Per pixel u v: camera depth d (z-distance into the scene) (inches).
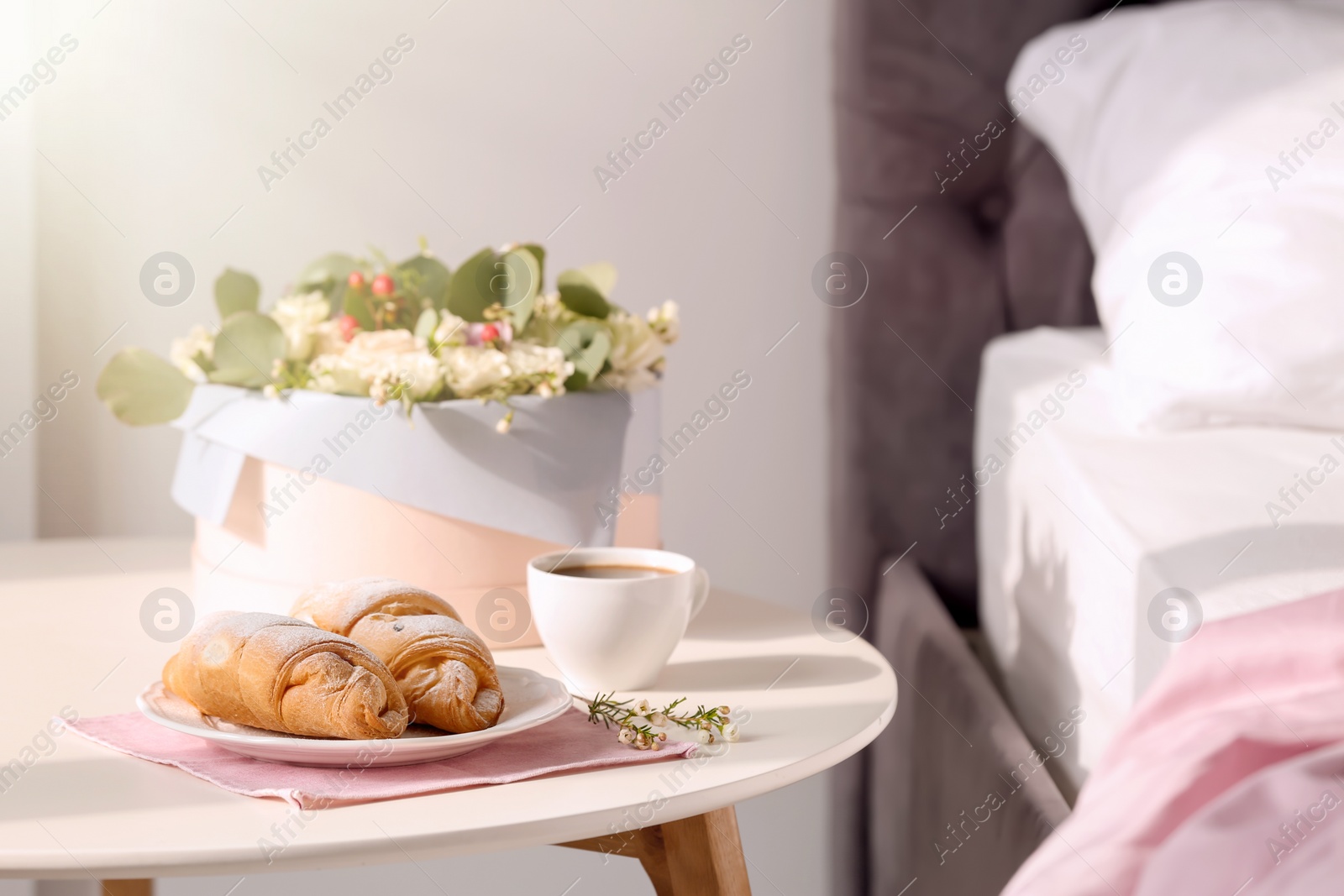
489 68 88.5
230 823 60.3
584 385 70.1
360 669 61.8
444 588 68.2
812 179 91.4
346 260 74.8
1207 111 79.9
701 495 92.4
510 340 69.4
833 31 90.1
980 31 89.2
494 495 68.1
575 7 89.0
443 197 88.7
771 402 92.5
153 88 85.9
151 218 86.4
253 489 68.5
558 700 63.7
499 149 89.0
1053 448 78.7
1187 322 77.2
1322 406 75.9
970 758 80.9
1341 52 79.4
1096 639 74.4
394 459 67.7
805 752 63.8
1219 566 69.9
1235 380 76.1
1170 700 66.7
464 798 61.4
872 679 68.4
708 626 72.9
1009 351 87.9
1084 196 84.4
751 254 91.3
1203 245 77.5
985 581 88.7
